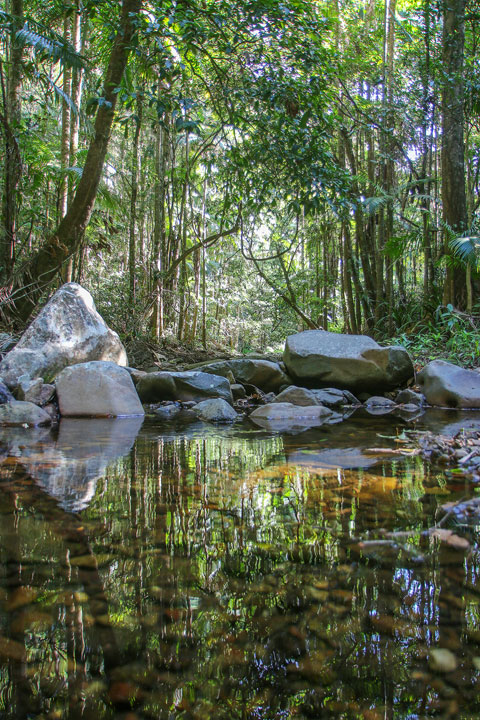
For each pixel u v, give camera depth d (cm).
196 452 248
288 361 509
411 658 82
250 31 434
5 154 552
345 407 448
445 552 122
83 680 78
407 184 703
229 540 131
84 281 758
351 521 145
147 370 589
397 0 870
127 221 874
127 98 483
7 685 77
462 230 675
